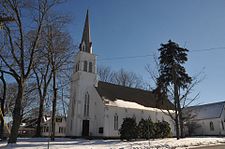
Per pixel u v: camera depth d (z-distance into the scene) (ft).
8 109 143.54
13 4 69.97
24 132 199.31
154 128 114.21
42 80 121.29
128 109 132.05
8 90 145.07
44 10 77.36
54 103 99.96
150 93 166.30
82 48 142.51
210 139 89.97
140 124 109.40
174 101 104.27
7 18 40.45
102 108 125.08
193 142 78.18
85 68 136.87
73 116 127.65
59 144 74.64
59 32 90.33
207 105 196.54
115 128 123.24
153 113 143.95
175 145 70.33
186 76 116.37
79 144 75.36
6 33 73.46
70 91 138.21
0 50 82.33
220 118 173.88
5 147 61.62
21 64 73.46
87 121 127.95
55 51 93.09
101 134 120.67
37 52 85.46
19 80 73.05
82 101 128.88
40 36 84.07
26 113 152.25
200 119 186.29
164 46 120.78
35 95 146.41
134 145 69.97
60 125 196.13
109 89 142.00
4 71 71.87
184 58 118.52
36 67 96.32
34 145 68.64
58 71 101.19
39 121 122.93
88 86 134.31
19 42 79.36
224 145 75.66
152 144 72.28
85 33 147.13
